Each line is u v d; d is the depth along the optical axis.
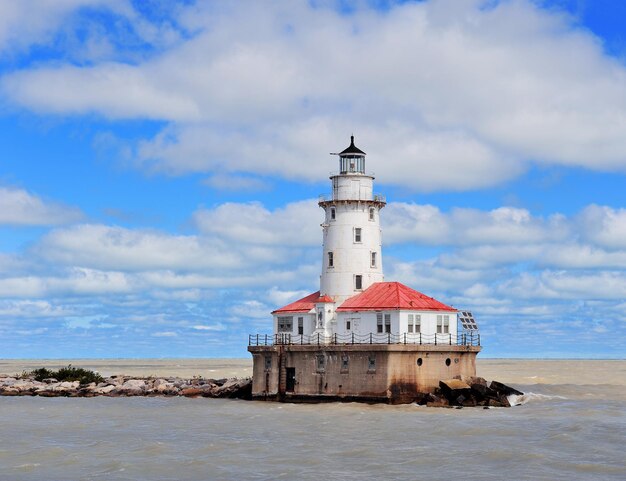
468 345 94.69
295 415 85.06
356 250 101.06
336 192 102.50
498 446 66.00
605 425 77.06
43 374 135.38
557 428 75.19
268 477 55.94
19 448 66.88
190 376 199.62
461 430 74.19
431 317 94.75
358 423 78.81
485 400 93.56
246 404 97.31
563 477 55.38
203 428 77.69
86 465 60.09
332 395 93.50
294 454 63.38
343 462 60.47
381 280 102.62
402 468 58.44
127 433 75.25
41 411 94.44
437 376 92.94
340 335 97.12
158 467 59.12
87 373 133.25
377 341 94.25
